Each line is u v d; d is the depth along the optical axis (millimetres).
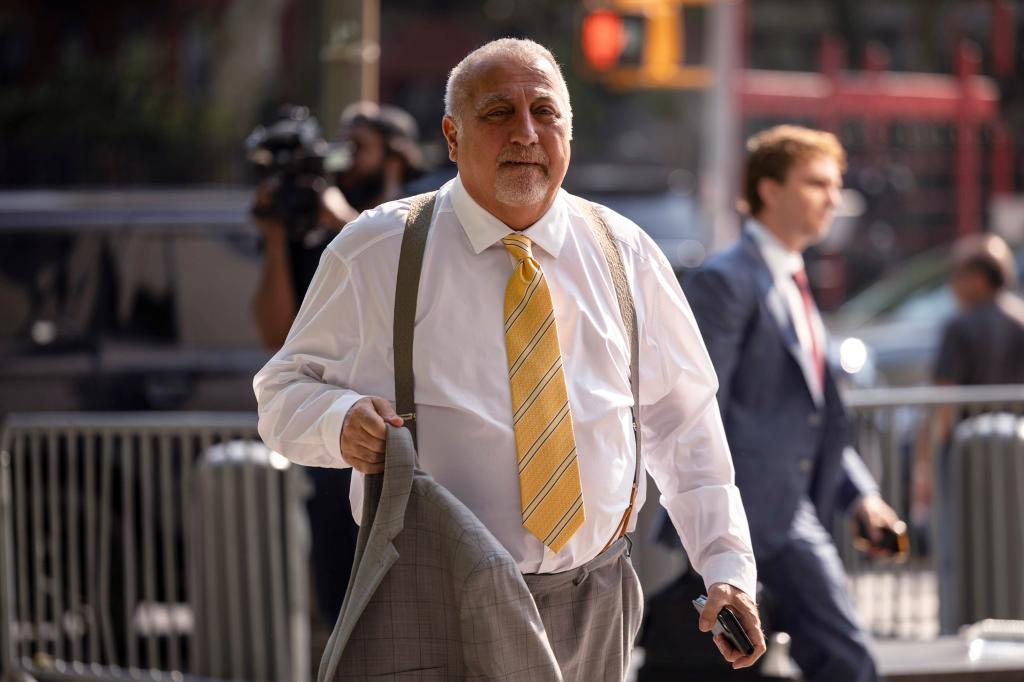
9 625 9492
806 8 41875
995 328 13289
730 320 7805
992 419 10141
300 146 9062
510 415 5051
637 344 5312
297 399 5129
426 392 5066
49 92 33406
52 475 9578
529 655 4812
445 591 4863
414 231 5176
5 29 41750
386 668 4891
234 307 12188
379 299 5145
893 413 10008
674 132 41938
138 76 34281
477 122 5090
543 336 5070
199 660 9305
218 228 12234
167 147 32688
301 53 39312
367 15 10883
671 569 9414
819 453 8094
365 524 4953
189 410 11992
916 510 10766
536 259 5180
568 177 22453
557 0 40562
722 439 5566
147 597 9453
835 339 17859
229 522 9250
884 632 10234
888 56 42031
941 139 32188
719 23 22766
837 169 8102
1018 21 35281
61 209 12242
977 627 9922
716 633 5359
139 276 12148
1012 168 33031
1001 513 10008
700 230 22234
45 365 11930
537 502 5008
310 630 9883
